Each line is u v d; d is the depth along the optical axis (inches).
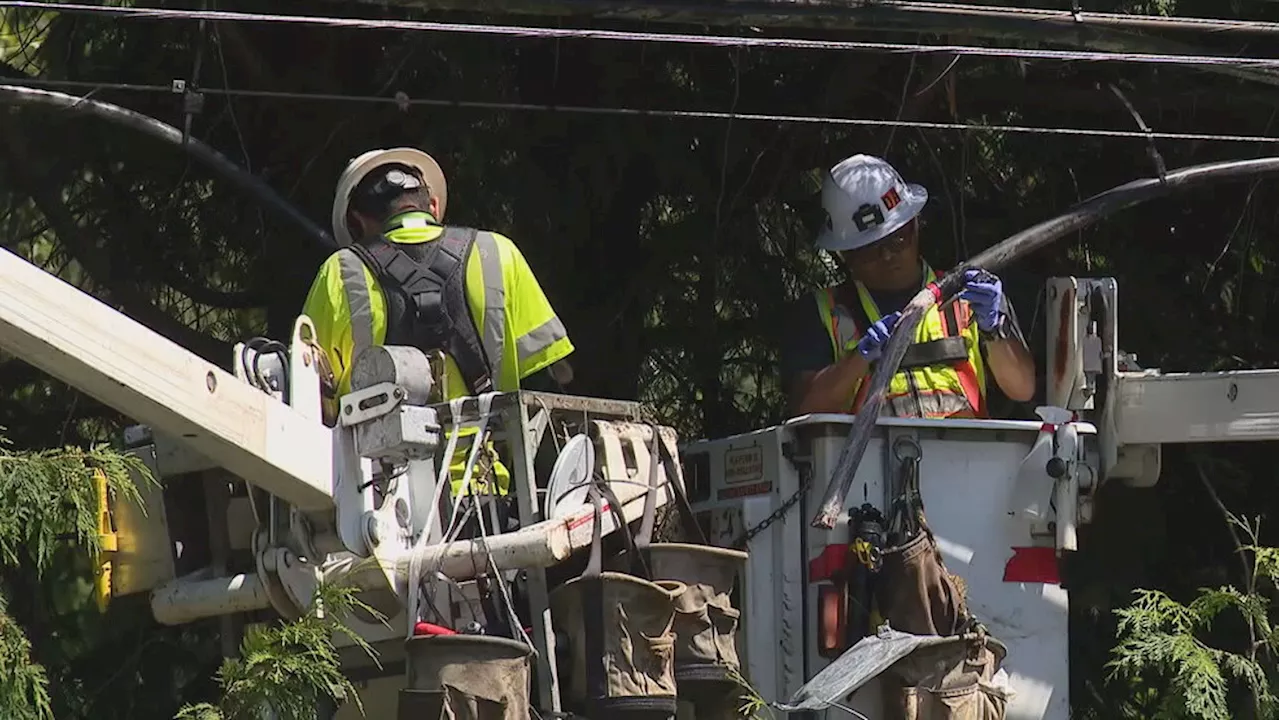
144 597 1113.4
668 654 751.1
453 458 812.6
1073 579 1165.7
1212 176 1072.8
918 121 1202.6
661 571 785.6
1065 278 981.2
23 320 617.3
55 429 1189.1
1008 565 904.3
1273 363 1234.0
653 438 840.3
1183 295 1235.9
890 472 886.4
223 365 1211.9
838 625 863.7
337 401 801.6
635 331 1210.0
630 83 1198.3
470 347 856.3
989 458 907.4
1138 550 1182.3
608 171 1194.6
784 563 882.1
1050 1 1147.9
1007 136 1218.6
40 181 1197.7
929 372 957.2
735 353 1221.1
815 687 774.5
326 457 729.6
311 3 1175.0
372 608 760.3
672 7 986.1
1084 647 1162.6
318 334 854.5
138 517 810.2
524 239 1178.6
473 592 775.1
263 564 758.5
